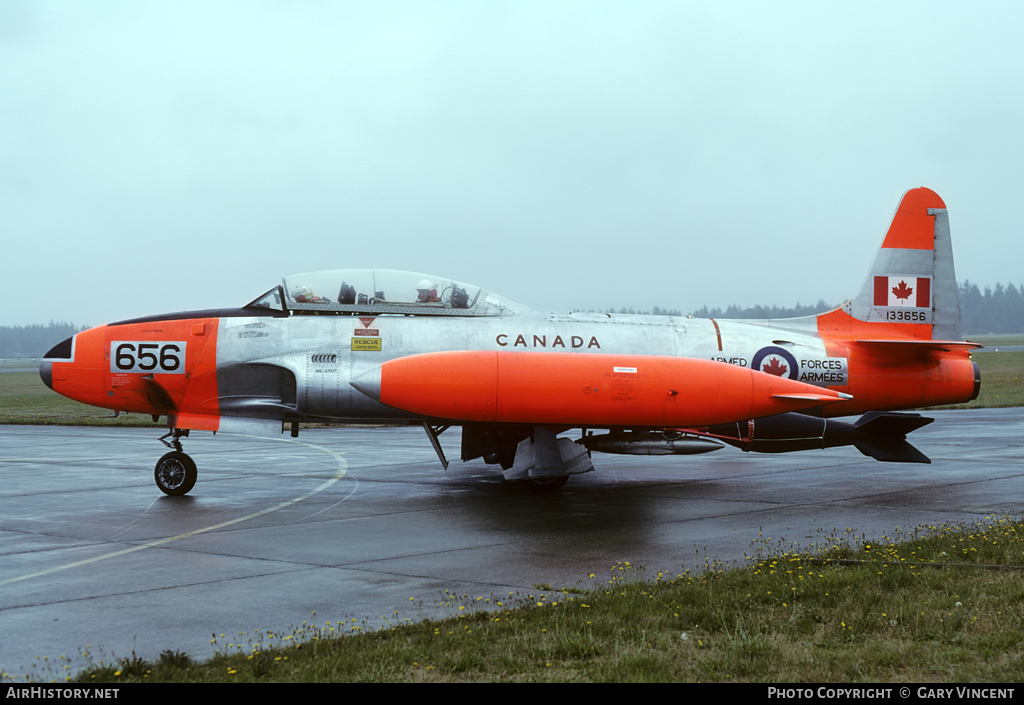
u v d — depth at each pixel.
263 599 7.25
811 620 6.26
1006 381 48.75
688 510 11.91
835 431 14.28
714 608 6.56
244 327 13.55
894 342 14.41
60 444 21.72
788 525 10.66
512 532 10.32
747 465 17.47
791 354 14.88
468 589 7.58
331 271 14.10
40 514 11.53
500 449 14.02
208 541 9.76
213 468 16.78
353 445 21.78
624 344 14.24
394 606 7.02
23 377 86.38
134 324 13.66
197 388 13.52
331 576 8.07
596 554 9.06
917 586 7.23
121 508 12.03
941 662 5.41
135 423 28.69
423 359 12.20
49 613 6.81
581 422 12.38
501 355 12.33
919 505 12.14
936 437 22.42
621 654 5.64
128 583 7.79
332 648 5.77
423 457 18.86
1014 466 16.59
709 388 12.48
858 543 9.31
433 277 14.24
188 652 5.86
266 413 13.62
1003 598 6.73
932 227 16.08
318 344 13.43
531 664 5.46
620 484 14.68
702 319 15.33
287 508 12.07
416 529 10.52
